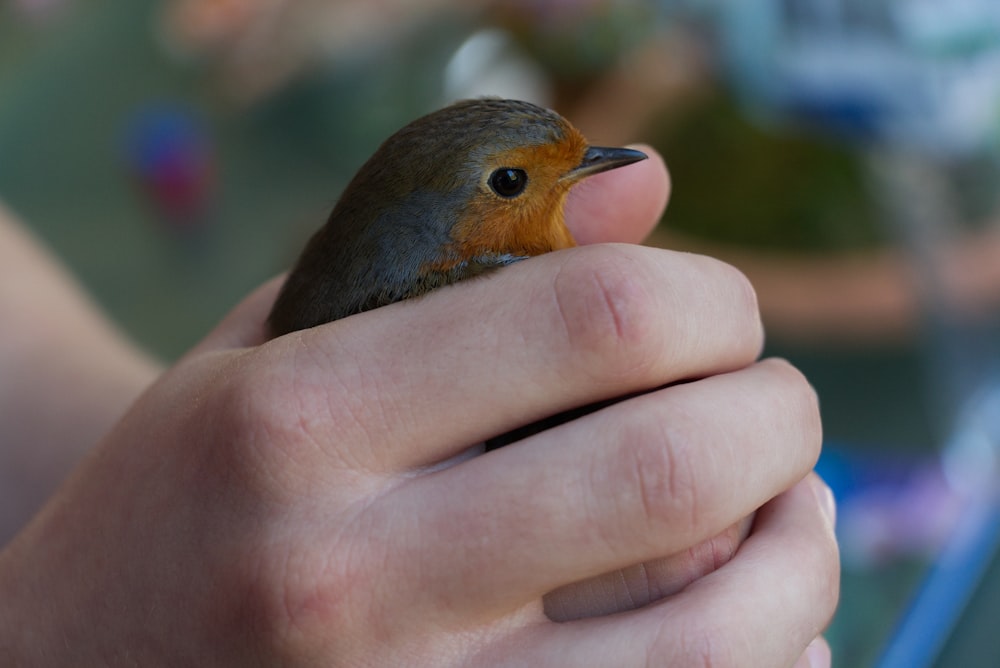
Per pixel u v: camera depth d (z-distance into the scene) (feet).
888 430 1.08
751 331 0.66
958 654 0.84
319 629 0.59
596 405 0.67
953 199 1.33
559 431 0.60
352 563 0.59
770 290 1.27
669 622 0.60
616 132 1.49
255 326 0.78
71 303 1.06
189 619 0.62
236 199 1.36
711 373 0.64
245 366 0.63
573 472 0.59
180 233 1.33
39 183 1.40
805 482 0.68
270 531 0.60
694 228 1.34
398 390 0.61
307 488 0.60
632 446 0.59
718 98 1.45
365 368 0.61
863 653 0.85
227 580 0.61
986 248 1.28
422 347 0.61
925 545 0.93
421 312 0.62
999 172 1.32
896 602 0.88
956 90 1.26
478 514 0.59
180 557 0.62
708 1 1.42
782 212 1.33
